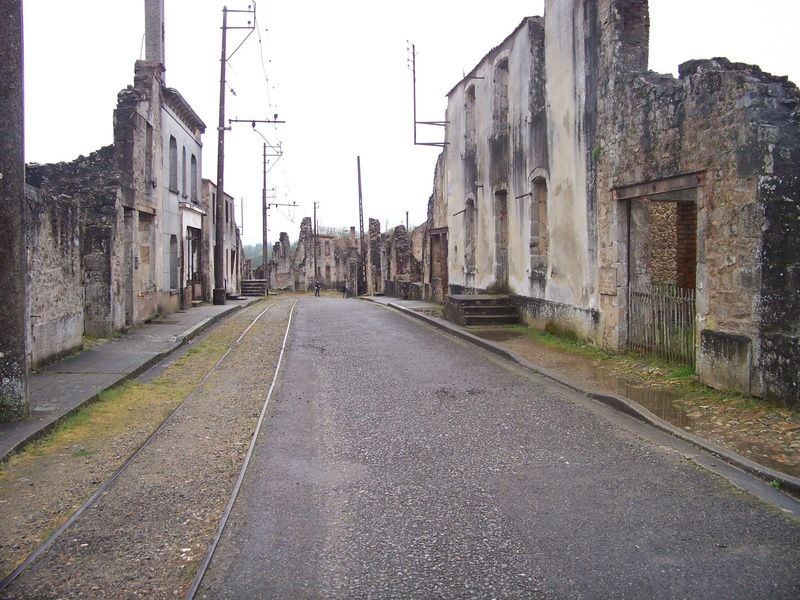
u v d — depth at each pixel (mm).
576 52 13492
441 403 8984
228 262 37125
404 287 32812
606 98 12141
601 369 10914
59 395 8922
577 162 13500
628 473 6078
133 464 6453
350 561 4441
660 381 9742
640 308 11438
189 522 5086
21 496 5613
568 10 13836
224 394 9664
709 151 9156
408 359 12688
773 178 8016
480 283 20766
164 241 21094
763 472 5910
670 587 4082
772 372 7918
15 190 7445
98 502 5477
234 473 6191
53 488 5801
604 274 12367
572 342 13695
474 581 4164
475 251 21656
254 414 8445
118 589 4098
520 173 17062
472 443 7094
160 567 4375
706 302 9219
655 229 15477
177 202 22828
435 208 28391
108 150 16531
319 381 10625
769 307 8062
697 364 9375
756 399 8133
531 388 9852
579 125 13375
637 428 7602
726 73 8812
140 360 11852
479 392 9633
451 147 24328
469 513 5211
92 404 8734
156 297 19688
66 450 6898
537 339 14336
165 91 20781
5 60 7301
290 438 7355
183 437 7410
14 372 7543
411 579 4195
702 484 5773
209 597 4000
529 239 16438
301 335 16719
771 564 4363
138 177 17250
